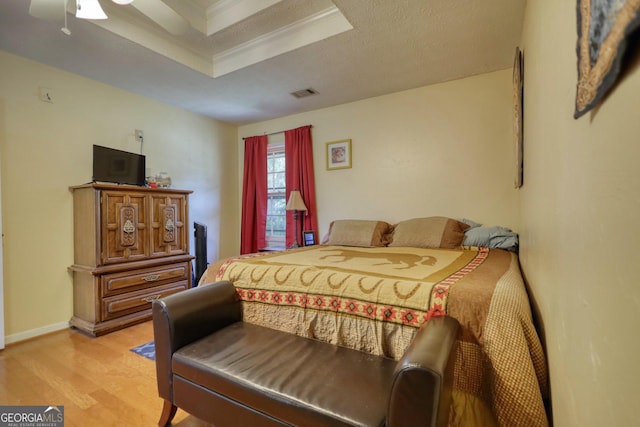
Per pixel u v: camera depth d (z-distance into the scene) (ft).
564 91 2.44
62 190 8.71
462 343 3.68
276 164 14.05
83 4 5.08
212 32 7.90
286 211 13.17
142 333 8.30
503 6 6.22
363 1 6.08
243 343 4.67
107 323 8.32
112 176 9.18
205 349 4.50
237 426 3.77
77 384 5.82
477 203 9.66
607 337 1.51
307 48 7.78
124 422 4.78
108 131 9.81
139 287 9.05
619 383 1.36
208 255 13.25
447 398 2.84
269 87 10.18
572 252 2.20
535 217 4.19
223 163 14.08
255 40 8.30
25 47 7.55
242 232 14.14
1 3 5.99
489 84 9.43
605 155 1.51
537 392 3.16
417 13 6.45
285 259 6.66
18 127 7.92
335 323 4.65
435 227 9.20
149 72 8.99
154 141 11.21
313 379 3.62
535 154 4.13
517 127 6.51
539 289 3.86
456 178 9.96
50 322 8.43
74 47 7.61
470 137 9.73
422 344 3.02
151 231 9.39
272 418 3.46
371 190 11.46
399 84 10.15
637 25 1.03
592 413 1.75
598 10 1.43
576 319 2.10
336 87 10.30
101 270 8.14
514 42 7.58
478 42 7.59
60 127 8.70
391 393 2.80
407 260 6.43
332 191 12.30
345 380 3.58
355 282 4.68
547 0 3.21
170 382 4.53
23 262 8.00
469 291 3.89
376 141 11.30
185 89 10.27
